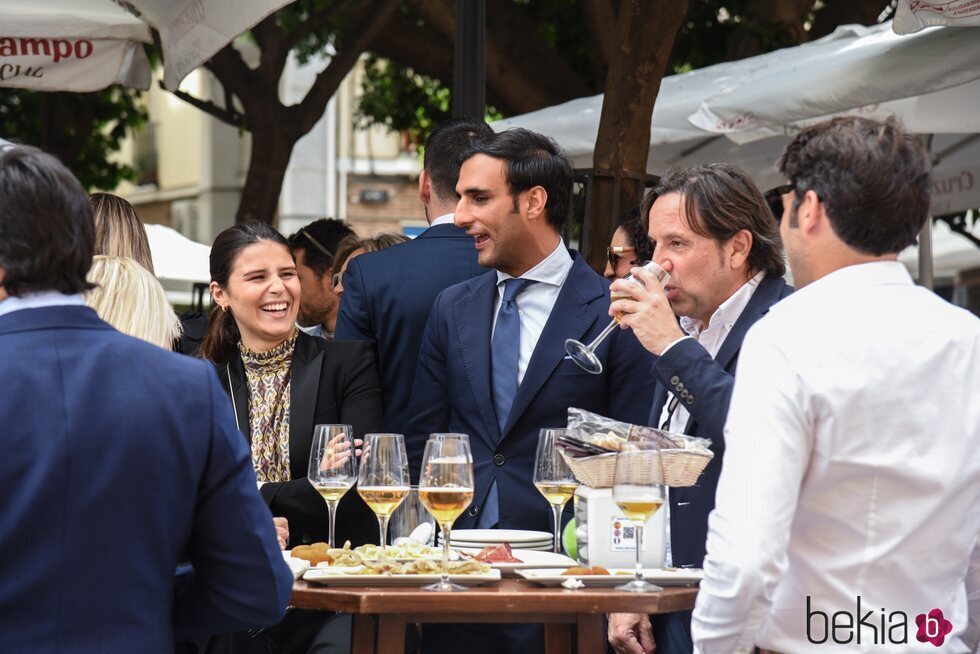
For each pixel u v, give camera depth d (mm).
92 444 2188
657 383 3670
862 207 2459
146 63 6496
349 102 23828
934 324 2463
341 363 4191
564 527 3889
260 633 3814
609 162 5801
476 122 4648
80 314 2291
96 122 13617
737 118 5992
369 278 4457
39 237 2242
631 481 2773
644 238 4277
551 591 2736
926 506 2414
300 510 3941
